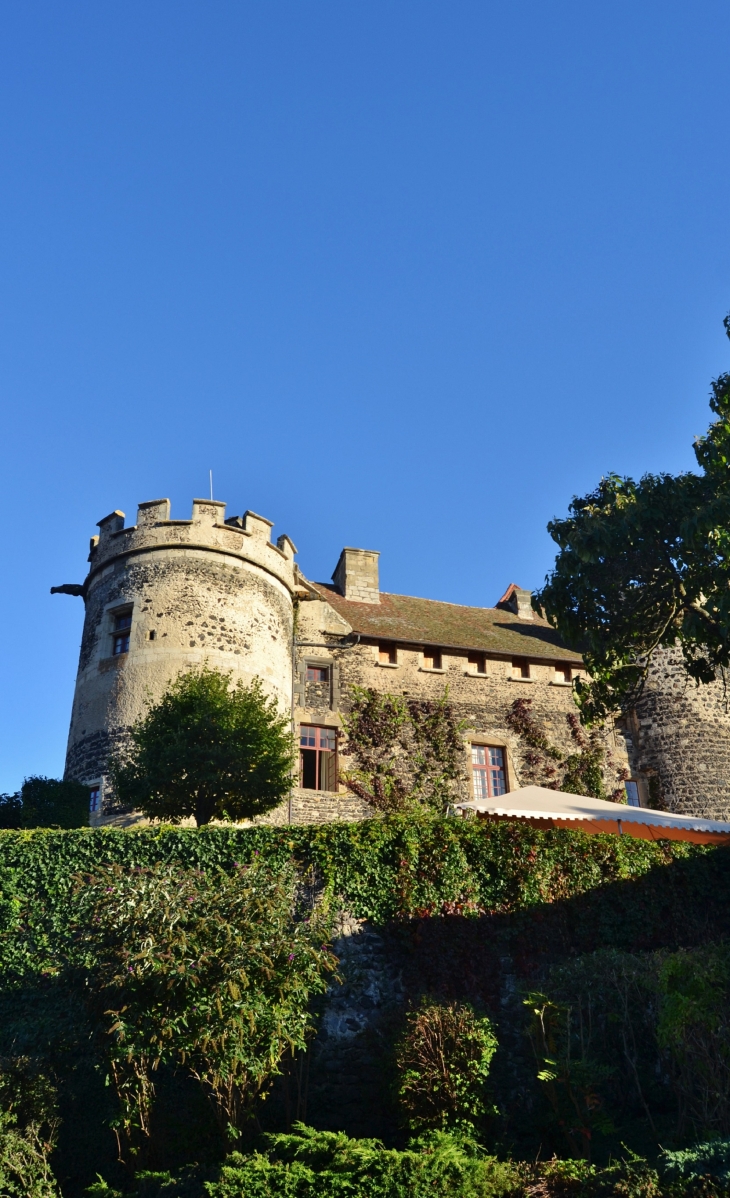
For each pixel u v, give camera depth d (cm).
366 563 2694
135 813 1792
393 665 2331
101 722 1919
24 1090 973
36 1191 904
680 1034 927
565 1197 763
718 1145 764
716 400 1636
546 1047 1048
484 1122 996
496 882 1305
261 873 1068
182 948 936
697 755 2356
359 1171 798
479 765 2314
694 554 1557
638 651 1762
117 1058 924
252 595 2088
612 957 1149
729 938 1338
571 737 2395
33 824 1720
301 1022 978
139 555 2067
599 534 1554
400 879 1274
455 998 1200
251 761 1644
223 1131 949
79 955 1152
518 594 2853
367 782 2175
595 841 1371
